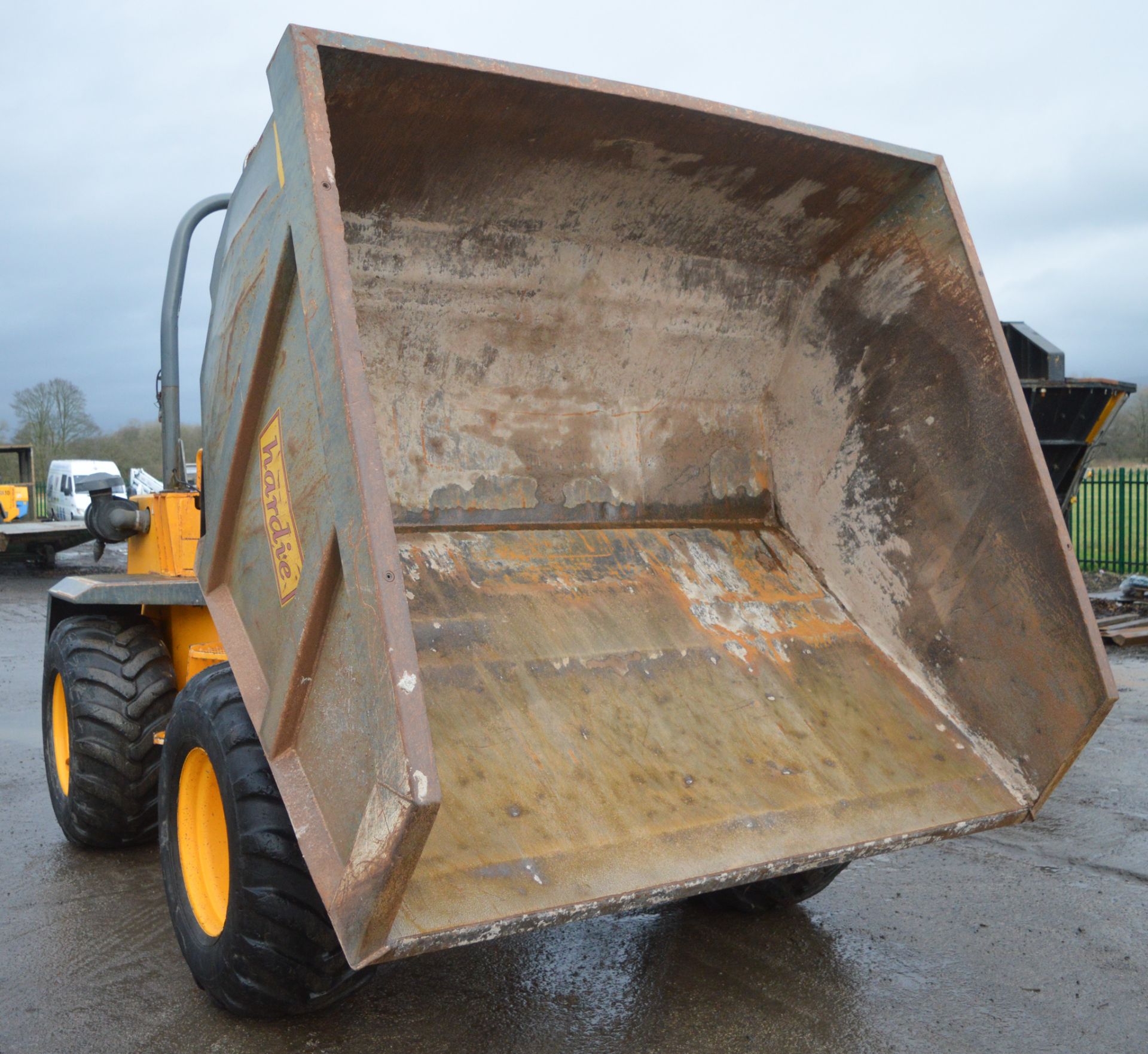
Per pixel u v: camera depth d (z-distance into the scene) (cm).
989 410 282
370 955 172
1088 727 256
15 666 830
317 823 192
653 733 249
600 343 308
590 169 271
